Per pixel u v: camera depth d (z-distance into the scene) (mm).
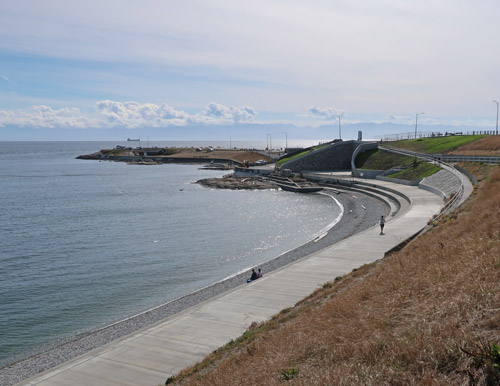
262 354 14227
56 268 41344
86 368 17953
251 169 136875
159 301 32438
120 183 121500
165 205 81250
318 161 123125
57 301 32906
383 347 10453
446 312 11398
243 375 12664
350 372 9789
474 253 16203
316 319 15672
